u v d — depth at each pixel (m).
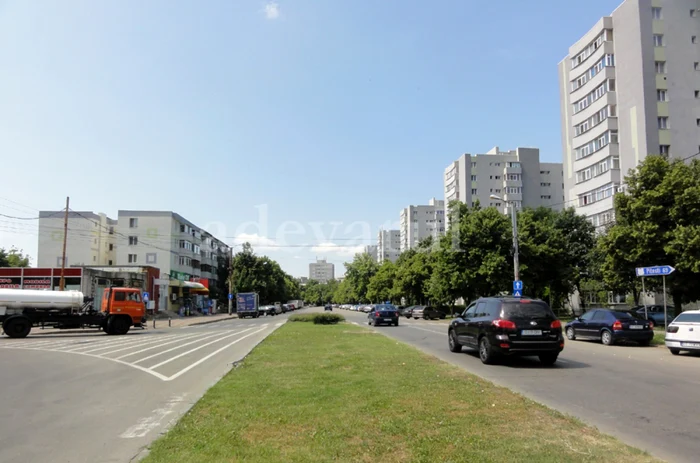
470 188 89.44
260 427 6.15
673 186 24.62
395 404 7.36
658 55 44.59
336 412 6.87
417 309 50.91
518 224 41.31
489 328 13.30
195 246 82.12
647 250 24.70
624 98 46.22
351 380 9.52
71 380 10.92
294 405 7.34
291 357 13.47
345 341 18.69
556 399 8.51
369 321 37.19
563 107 57.03
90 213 69.88
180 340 22.16
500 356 14.31
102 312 27.84
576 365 13.16
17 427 6.83
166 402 8.45
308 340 19.20
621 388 9.59
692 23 45.41
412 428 6.04
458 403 7.43
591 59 50.31
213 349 17.39
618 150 46.94
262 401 7.65
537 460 4.93
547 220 45.75
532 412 6.89
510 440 5.58
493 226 39.69
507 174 87.31
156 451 5.26
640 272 22.09
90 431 6.59
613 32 47.81
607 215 47.44
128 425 6.90
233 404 7.45
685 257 23.33
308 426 6.18
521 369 12.38
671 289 25.20
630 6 45.66
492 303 13.92
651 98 44.00
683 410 7.67
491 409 7.06
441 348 17.75
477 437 5.69
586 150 51.22
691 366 13.03
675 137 43.81
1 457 5.52
